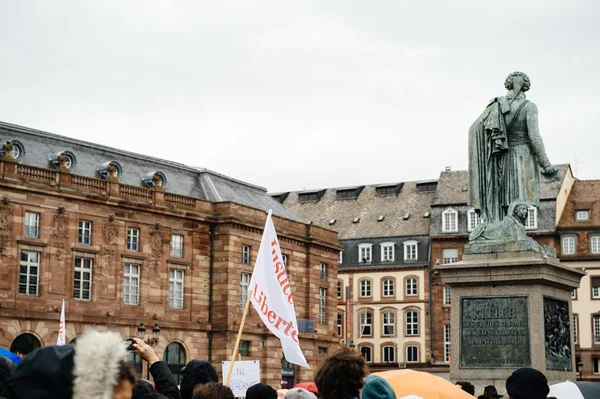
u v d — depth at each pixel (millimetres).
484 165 20844
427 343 103375
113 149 71438
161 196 70688
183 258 72062
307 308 82688
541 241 98125
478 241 20406
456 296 20297
